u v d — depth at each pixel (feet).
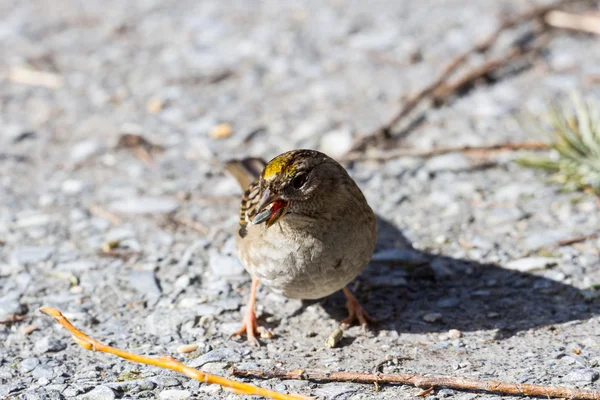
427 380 21.95
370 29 54.70
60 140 43.11
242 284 29.14
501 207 33.81
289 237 24.14
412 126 41.98
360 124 42.32
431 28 53.88
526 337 24.89
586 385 21.83
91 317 27.17
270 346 25.26
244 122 43.73
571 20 51.16
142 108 46.37
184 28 57.67
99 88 49.16
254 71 49.93
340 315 27.12
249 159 32.71
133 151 41.50
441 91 44.65
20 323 26.94
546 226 32.01
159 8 62.18
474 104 43.78
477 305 27.12
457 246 31.09
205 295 28.45
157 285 29.14
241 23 57.57
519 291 27.76
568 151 34.96
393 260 30.27
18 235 33.45
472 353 24.16
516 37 50.80
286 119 43.78
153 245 32.27
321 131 41.86
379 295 28.22
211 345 25.36
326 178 23.86
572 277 28.27
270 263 24.61
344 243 24.40
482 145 37.73
